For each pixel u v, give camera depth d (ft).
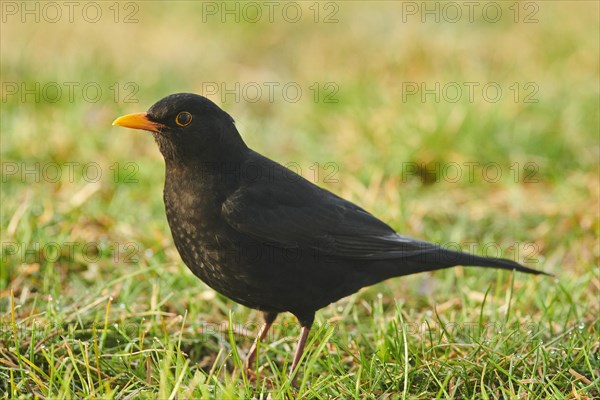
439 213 41.65
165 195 29.07
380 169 44.47
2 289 32.94
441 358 27.91
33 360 27.40
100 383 24.93
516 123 48.24
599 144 47.96
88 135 46.62
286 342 30.99
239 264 28.53
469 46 60.80
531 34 62.95
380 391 26.94
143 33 63.77
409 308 34.45
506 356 27.53
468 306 33.22
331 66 59.16
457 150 45.98
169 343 25.21
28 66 56.24
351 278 29.86
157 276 34.58
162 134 28.55
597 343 29.09
